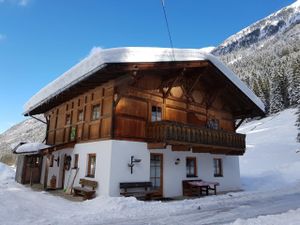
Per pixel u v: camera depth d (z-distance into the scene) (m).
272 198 12.62
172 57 12.43
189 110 16.33
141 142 13.07
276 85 70.81
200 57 13.79
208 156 16.80
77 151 14.69
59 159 16.33
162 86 14.59
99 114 13.52
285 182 20.58
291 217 7.32
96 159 12.72
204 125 17.25
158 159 13.90
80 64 12.12
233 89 17.25
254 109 19.03
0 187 15.39
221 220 7.89
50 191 14.51
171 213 9.04
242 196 13.59
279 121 60.56
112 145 11.92
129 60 10.81
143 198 12.44
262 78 83.81
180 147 13.91
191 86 15.91
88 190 11.96
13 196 11.40
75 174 14.16
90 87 14.15
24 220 7.80
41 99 16.44
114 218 8.20
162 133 12.66
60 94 14.38
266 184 20.00
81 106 15.45
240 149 17.72
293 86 68.75
